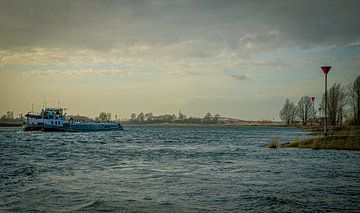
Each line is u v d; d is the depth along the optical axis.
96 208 14.48
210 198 16.34
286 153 39.88
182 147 52.84
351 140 45.38
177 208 14.55
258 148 49.34
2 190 18.02
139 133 124.31
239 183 20.27
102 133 116.50
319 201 15.72
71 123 117.50
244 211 14.09
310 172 24.64
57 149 47.25
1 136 87.44
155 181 20.91
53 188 18.58
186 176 22.94
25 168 26.23
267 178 22.08
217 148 50.19
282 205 15.02
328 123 115.31
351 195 16.97
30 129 109.69
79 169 26.33
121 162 31.42
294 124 192.50
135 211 14.06
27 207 14.60
